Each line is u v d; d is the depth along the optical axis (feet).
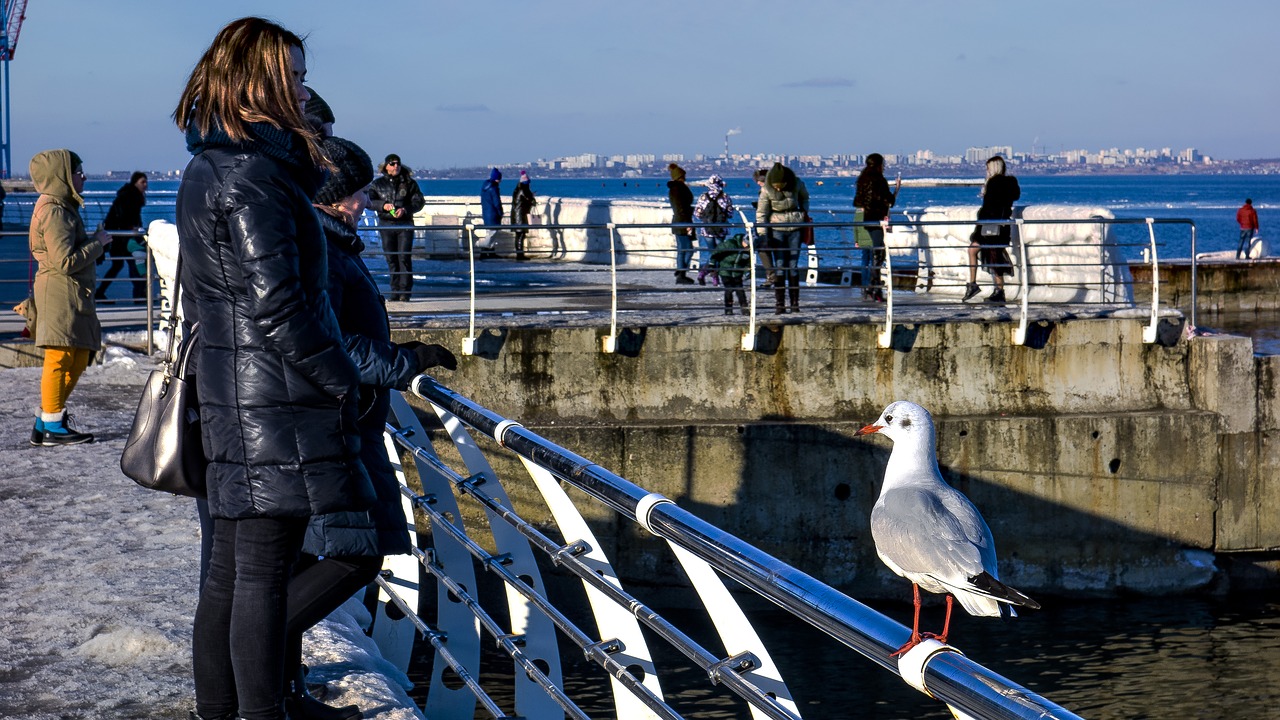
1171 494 47.78
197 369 10.91
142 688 14.66
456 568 16.06
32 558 20.47
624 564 45.32
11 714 13.84
